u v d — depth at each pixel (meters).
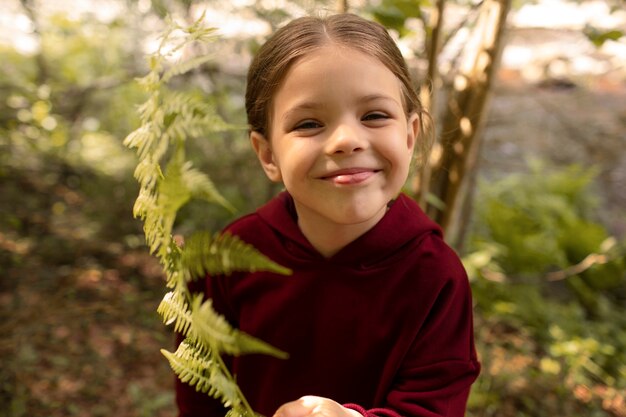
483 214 4.48
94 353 2.95
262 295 1.07
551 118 5.15
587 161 5.44
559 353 3.09
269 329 1.06
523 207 4.62
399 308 0.99
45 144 4.82
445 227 1.87
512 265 3.94
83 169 5.09
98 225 4.40
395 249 1.00
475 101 1.74
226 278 1.11
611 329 3.61
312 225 1.01
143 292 3.65
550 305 3.75
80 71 5.18
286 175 0.86
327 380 1.04
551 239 4.22
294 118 0.84
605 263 3.88
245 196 4.21
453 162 1.81
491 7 1.69
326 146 0.82
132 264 4.00
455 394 0.98
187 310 0.62
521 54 5.17
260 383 1.10
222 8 3.08
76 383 2.76
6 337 2.95
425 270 0.99
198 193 0.52
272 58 0.89
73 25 4.43
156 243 0.60
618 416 2.80
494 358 3.02
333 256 1.01
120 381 2.83
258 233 1.08
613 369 3.18
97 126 5.36
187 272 0.56
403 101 0.94
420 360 0.98
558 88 4.89
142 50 4.68
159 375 2.93
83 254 4.00
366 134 0.83
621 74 6.05
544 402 2.78
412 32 1.71
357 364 1.02
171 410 2.71
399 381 1.00
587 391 2.92
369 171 0.84
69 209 4.66
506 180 4.89
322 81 0.82
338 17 0.92
